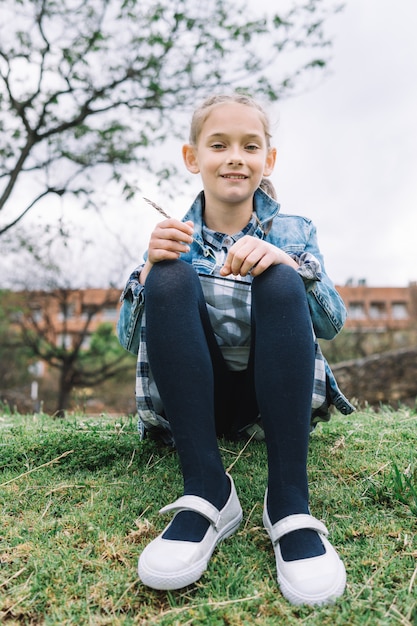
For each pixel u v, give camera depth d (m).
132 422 2.04
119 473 1.59
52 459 1.68
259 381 1.12
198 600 0.99
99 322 16.02
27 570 1.10
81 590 1.03
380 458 1.62
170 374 1.12
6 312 13.33
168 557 1.01
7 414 2.66
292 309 1.13
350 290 15.64
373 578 1.03
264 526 1.16
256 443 1.69
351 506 1.32
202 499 1.08
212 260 1.46
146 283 1.20
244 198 1.44
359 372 5.55
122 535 1.21
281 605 0.96
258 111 1.46
